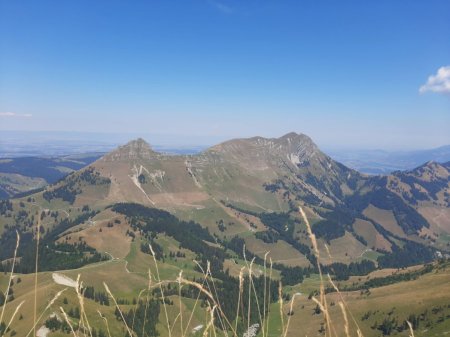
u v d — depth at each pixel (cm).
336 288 494
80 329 546
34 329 540
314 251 523
